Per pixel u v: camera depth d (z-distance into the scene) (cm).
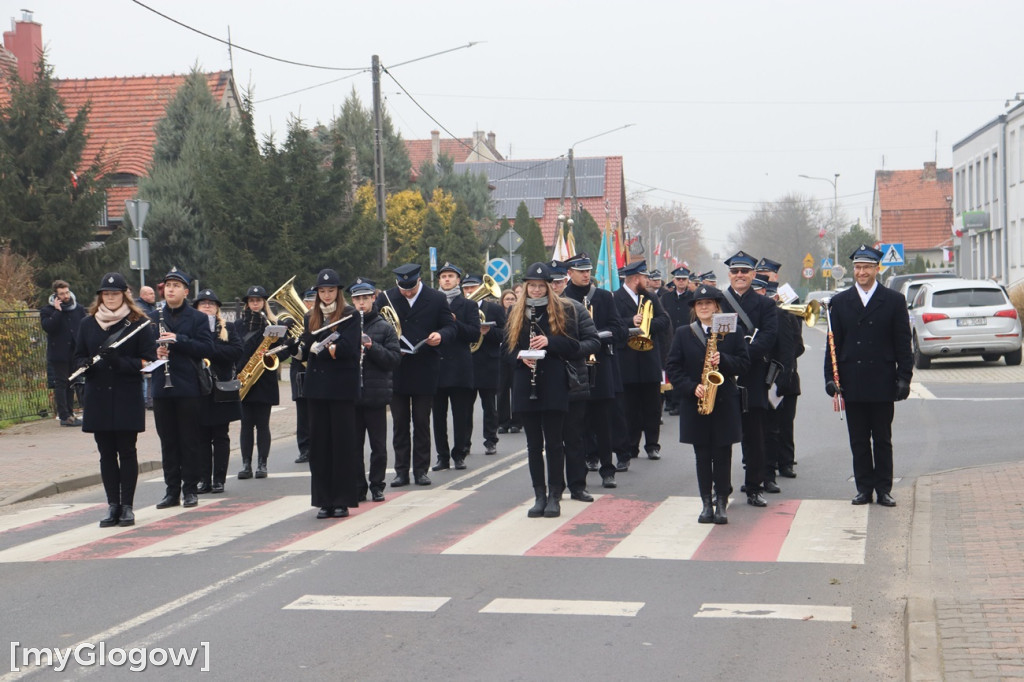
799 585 772
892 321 1024
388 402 1149
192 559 884
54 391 1916
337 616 713
